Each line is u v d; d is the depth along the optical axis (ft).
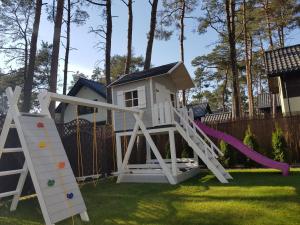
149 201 18.83
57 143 16.51
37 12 39.73
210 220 14.11
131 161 38.86
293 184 21.02
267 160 27.27
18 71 62.95
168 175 25.57
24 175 17.92
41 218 16.11
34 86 75.41
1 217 16.44
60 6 37.14
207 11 59.67
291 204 15.72
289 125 38.19
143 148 41.01
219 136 29.73
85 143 30.07
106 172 32.91
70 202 14.88
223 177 24.16
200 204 17.02
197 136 27.76
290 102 42.57
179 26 61.00
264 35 78.43
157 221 14.56
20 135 14.98
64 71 64.49
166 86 34.50
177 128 27.61
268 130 39.14
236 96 53.52
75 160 28.27
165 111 28.50
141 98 31.60
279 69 42.22
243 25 67.77
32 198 21.25
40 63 74.18
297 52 46.32
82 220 15.28
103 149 32.81
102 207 17.99
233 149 36.24
